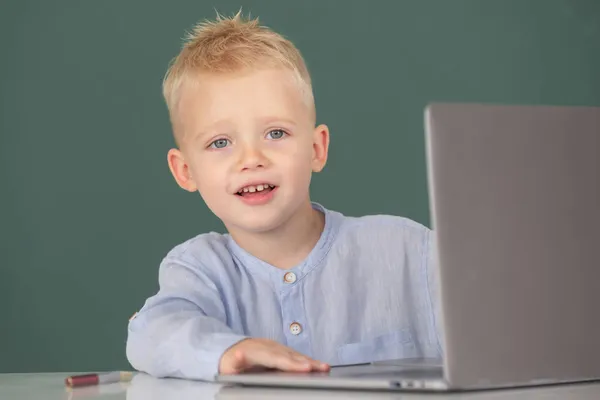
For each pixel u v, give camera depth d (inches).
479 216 32.4
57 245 145.9
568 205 34.3
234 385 39.2
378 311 63.9
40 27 148.0
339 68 151.8
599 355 34.4
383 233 65.5
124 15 148.2
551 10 157.8
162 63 147.5
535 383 33.0
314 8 151.5
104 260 145.9
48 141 147.1
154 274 145.9
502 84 155.3
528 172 33.4
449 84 153.9
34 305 145.0
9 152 146.8
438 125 31.9
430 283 64.8
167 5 148.3
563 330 33.8
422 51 153.4
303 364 40.0
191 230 146.2
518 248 33.0
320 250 63.1
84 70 147.9
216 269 61.0
